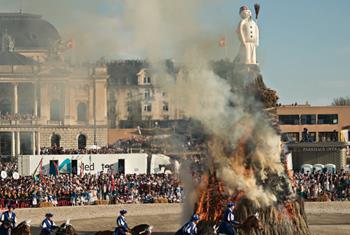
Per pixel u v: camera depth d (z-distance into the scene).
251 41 58.78
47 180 87.06
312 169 104.00
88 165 95.56
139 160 96.75
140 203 83.06
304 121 158.50
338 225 67.06
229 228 47.88
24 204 79.50
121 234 45.91
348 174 93.44
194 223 45.34
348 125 158.88
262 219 52.66
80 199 82.62
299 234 54.41
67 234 47.69
